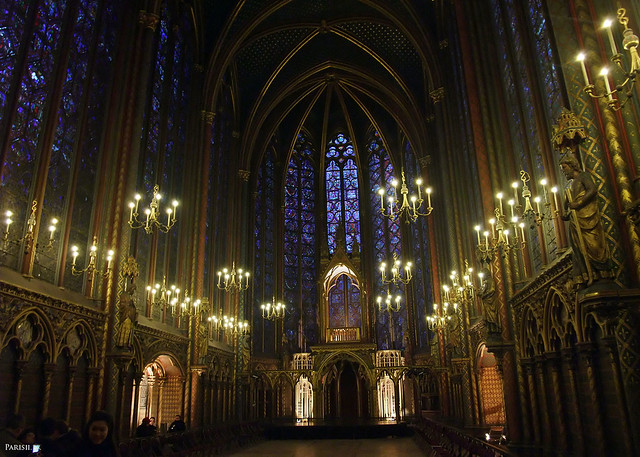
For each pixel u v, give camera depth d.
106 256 15.16
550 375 12.34
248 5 26.16
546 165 12.22
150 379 20.77
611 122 7.98
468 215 20.91
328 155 39.41
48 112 13.02
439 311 26.12
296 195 38.22
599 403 9.16
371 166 38.53
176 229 22.00
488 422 20.52
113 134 16.33
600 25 8.57
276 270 35.41
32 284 11.88
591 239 7.51
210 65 25.30
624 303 7.19
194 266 22.39
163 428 18.73
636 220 7.39
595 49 8.47
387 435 25.95
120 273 15.20
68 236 13.76
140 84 17.19
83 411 13.68
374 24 29.09
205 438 17.50
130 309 14.76
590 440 10.05
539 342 12.78
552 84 11.74
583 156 8.13
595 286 7.34
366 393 31.67
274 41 30.22
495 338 14.26
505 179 15.37
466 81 16.91
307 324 35.81
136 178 17.66
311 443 23.53
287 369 31.44
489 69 16.50
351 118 38.84
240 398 27.56
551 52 11.12
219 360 25.06
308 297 36.56
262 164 35.97
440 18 23.77
